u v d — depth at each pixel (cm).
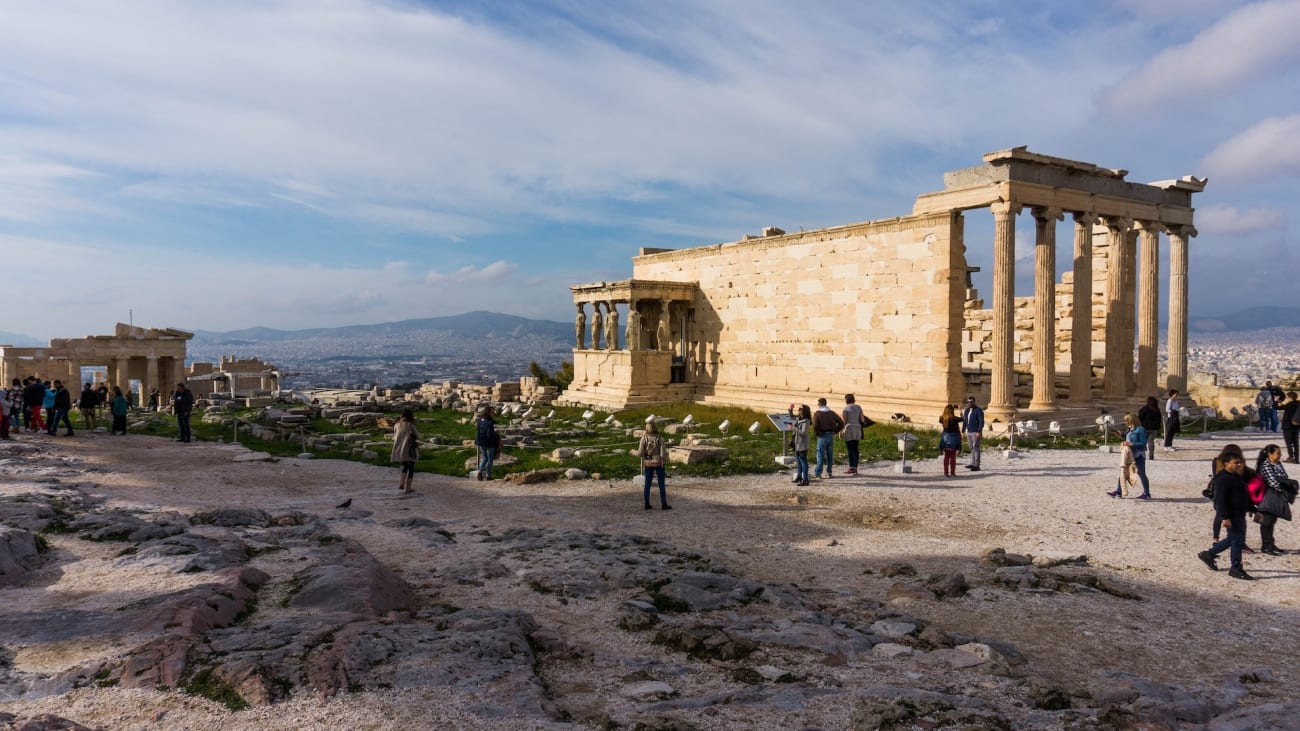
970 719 723
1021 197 3198
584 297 5228
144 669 766
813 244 4206
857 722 709
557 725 688
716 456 2678
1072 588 1265
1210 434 3353
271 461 2753
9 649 841
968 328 4334
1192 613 1170
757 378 4597
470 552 1444
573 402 5050
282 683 746
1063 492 2103
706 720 720
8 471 2222
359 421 3969
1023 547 1573
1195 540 1614
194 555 1234
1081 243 3434
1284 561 1455
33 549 1232
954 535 1677
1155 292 3738
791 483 2314
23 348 6206
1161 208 3712
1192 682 907
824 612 1130
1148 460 2630
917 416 3541
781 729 707
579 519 1847
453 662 809
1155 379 3788
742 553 1530
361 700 726
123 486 2127
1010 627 1097
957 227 3503
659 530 1730
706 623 1007
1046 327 3309
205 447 3089
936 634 1003
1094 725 741
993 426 3161
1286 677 929
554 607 1106
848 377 3997
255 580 1116
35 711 692
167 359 6881
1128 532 1683
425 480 2428
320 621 918
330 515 1817
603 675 854
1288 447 2488
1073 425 3266
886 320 3788
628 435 3531
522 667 823
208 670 764
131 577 1125
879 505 1978
